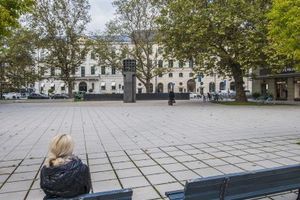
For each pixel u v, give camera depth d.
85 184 3.72
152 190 5.66
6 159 8.11
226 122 15.59
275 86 43.25
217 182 3.60
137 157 8.16
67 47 44.97
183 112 21.80
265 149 8.98
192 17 28.27
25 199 5.32
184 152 8.67
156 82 80.44
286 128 13.26
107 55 46.19
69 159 3.69
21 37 41.22
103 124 15.10
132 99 38.06
